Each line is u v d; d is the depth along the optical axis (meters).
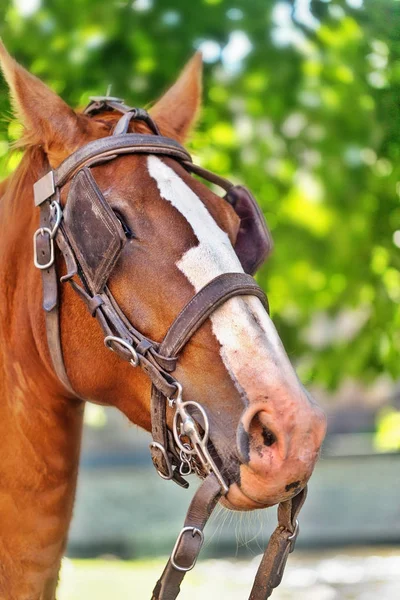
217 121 6.30
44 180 2.80
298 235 6.93
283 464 2.32
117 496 13.80
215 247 2.57
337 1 6.05
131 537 11.26
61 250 2.72
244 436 2.35
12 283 2.98
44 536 2.93
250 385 2.40
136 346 2.54
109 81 5.56
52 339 2.76
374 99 6.34
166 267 2.55
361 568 9.17
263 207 6.76
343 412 18.86
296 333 7.07
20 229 2.96
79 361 2.73
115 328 2.58
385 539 11.00
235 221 2.80
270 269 6.89
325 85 6.37
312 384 7.07
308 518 12.03
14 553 2.89
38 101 2.85
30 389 2.92
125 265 2.59
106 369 2.69
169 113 3.24
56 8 5.62
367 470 14.32
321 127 6.56
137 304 2.57
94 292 2.62
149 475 15.41
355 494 13.14
